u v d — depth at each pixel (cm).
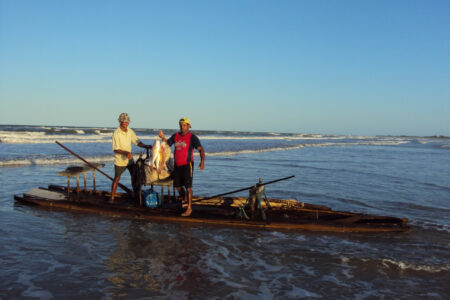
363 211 823
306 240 601
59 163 1493
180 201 781
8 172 1232
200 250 538
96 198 792
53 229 614
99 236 586
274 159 2041
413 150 3622
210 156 2109
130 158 731
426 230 670
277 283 432
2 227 612
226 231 638
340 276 459
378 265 498
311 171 1527
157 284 417
